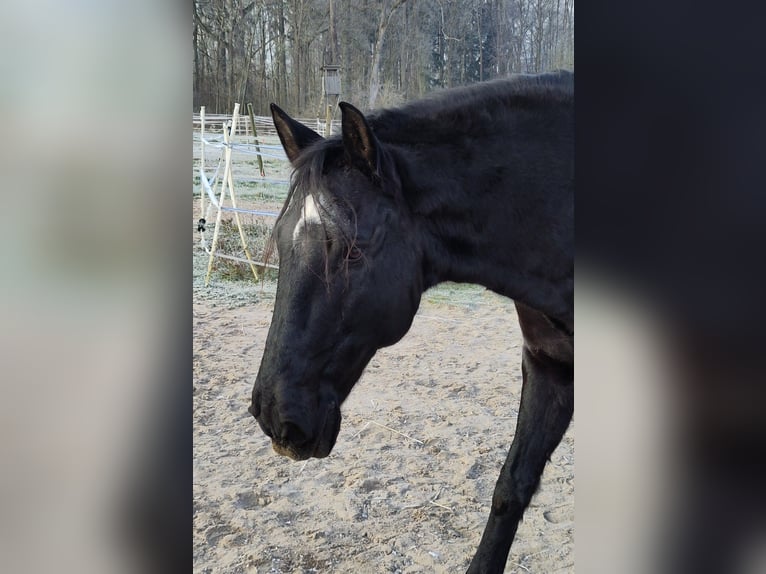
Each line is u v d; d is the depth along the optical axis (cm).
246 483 284
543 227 162
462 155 161
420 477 289
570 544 241
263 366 146
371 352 154
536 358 192
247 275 557
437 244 162
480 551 190
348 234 146
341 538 242
